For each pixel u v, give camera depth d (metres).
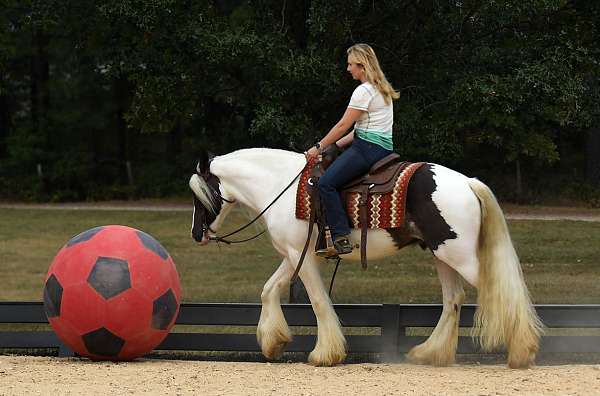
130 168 36.59
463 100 12.68
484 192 8.27
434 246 8.33
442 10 13.53
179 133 38.03
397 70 13.73
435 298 14.73
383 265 18.83
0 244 22.95
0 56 16.89
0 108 39.03
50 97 37.78
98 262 8.60
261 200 9.19
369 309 9.63
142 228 25.50
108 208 31.06
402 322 9.62
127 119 14.29
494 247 8.20
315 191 8.71
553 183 32.41
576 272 17.53
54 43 35.00
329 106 13.77
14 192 35.66
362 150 8.59
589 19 14.19
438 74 13.70
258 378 8.08
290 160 9.16
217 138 32.97
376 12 13.51
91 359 9.09
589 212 28.41
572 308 9.39
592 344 9.40
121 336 8.66
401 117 12.97
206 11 13.59
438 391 7.40
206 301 14.69
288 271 9.28
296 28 13.95
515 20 13.41
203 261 19.94
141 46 13.70
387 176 8.51
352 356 10.13
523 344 8.23
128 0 12.73
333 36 13.20
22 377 8.05
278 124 12.62
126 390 7.47
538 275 17.16
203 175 9.55
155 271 8.74
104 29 14.30
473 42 13.64
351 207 8.55
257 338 9.30
